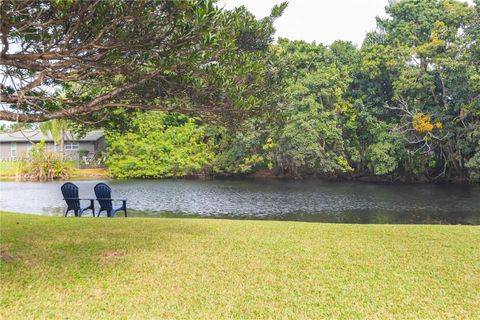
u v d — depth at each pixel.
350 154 25.34
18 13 3.93
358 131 26.39
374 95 25.59
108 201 10.24
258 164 29.61
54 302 3.88
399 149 23.47
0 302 3.86
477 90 20.00
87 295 4.07
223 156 29.03
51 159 28.72
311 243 6.43
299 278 4.61
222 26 4.25
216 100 4.94
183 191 20.61
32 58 4.27
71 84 6.24
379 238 6.85
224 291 4.19
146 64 4.64
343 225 8.45
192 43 4.01
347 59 27.28
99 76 5.27
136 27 4.01
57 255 5.59
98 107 5.14
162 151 29.89
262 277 4.64
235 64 4.82
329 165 24.11
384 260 5.38
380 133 23.77
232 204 16.05
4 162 33.53
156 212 14.05
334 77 23.78
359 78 26.59
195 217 13.03
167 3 3.79
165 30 3.99
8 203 16.03
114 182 26.05
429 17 23.09
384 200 17.12
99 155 35.06
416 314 3.61
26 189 21.44
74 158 35.47
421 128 21.84
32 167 28.19
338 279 4.57
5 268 4.95
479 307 3.76
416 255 5.64
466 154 22.75
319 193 19.64
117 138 29.91
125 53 4.57
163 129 31.48
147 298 3.99
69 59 4.42
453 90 20.88
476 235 7.11
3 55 4.18
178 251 5.87
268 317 3.55
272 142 24.80
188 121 32.34
